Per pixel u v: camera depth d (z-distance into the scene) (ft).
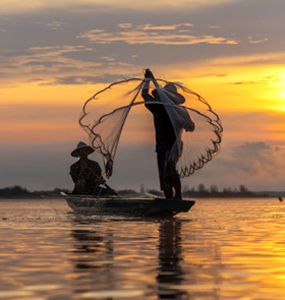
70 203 61.00
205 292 18.35
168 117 56.29
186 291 18.47
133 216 54.90
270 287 19.11
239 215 61.98
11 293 18.10
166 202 53.11
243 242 32.40
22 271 22.00
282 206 96.22
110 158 55.16
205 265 23.52
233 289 18.78
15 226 43.27
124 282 19.85
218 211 73.20
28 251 27.94
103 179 61.00
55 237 34.83
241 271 22.09
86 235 36.19
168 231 39.47
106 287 19.03
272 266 23.30
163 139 56.49
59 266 23.20
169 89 55.83
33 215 57.62
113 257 25.82
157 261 24.61
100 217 54.13
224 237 35.32
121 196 60.80
